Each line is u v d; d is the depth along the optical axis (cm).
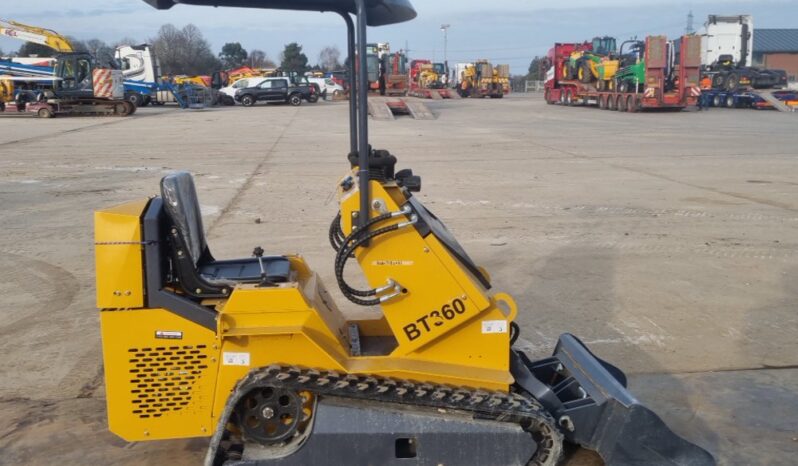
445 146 2016
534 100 5488
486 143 2105
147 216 359
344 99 5503
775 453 416
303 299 360
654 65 3516
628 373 520
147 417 365
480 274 393
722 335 593
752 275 759
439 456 348
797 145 2034
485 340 376
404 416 347
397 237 364
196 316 359
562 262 805
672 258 824
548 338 582
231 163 1631
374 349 405
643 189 1292
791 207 1122
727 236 931
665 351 559
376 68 2606
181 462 403
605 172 1511
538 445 362
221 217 1027
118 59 4178
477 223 1004
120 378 362
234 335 347
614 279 743
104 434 434
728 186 1324
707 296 690
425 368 365
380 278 368
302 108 4250
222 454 348
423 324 372
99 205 1114
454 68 6669
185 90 4216
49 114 3278
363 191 357
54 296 683
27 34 3650
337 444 344
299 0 396
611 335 590
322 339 362
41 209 1084
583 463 399
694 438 432
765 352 559
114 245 354
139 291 356
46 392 488
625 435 366
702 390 494
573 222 1013
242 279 388
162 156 1759
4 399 477
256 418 354
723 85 4056
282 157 1747
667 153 1847
